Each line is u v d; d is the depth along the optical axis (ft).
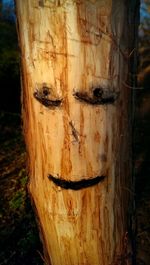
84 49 1.34
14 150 5.72
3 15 8.02
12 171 5.02
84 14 1.30
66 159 1.48
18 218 3.94
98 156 1.49
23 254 3.43
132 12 1.44
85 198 1.55
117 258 1.76
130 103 1.58
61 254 1.73
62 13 1.29
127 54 1.47
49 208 1.62
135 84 1.65
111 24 1.36
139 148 5.55
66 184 1.52
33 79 1.44
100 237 1.65
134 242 1.91
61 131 1.45
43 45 1.36
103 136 1.48
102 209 1.60
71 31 1.31
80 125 1.43
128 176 1.70
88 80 1.37
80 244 1.65
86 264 1.70
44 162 1.55
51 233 1.70
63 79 1.37
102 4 1.31
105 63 1.38
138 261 3.28
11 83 6.75
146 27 8.41
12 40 7.32
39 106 1.46
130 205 1.78
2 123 6.52
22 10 1.39
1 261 3.39
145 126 6.30
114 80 1.43
